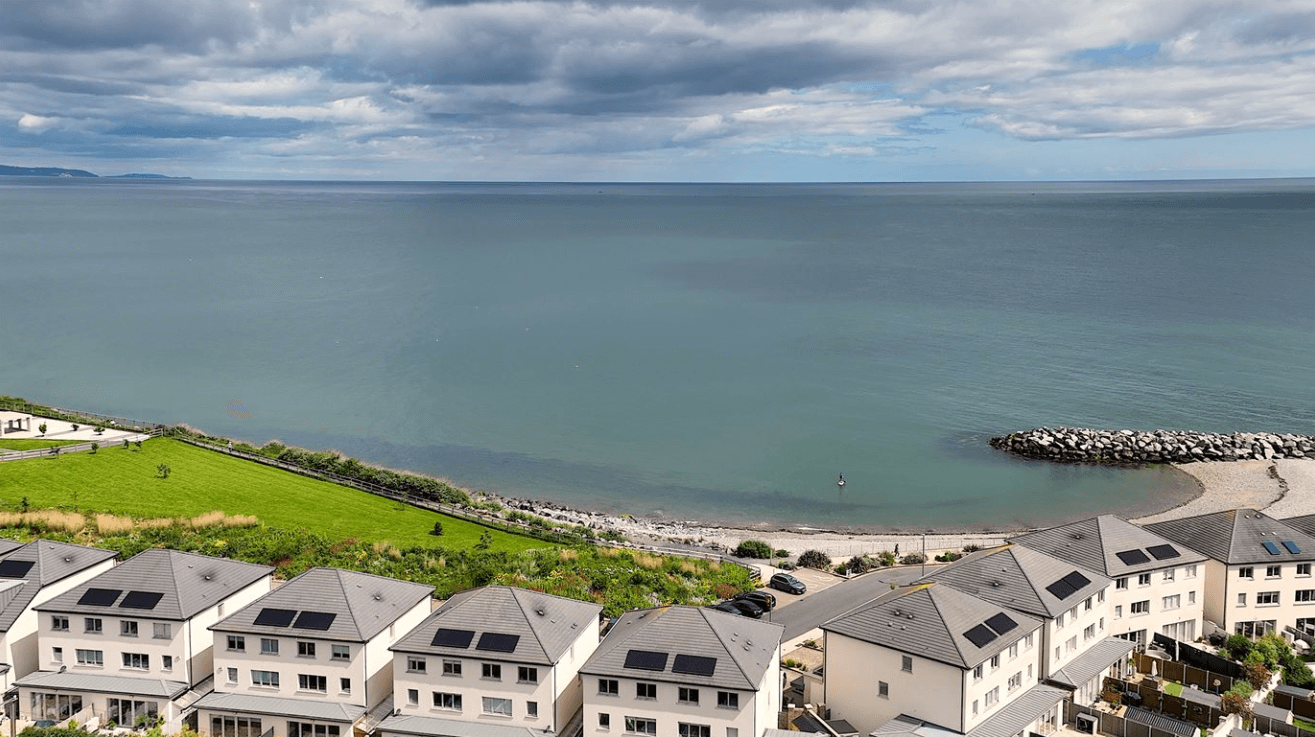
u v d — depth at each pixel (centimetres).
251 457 12112
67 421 13375
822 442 14138
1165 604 7262
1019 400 16088
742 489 12350
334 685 6000
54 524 9181
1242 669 6594
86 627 6297
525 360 19288
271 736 5962
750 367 18488
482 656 5722
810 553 9375
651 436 14512
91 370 18575
